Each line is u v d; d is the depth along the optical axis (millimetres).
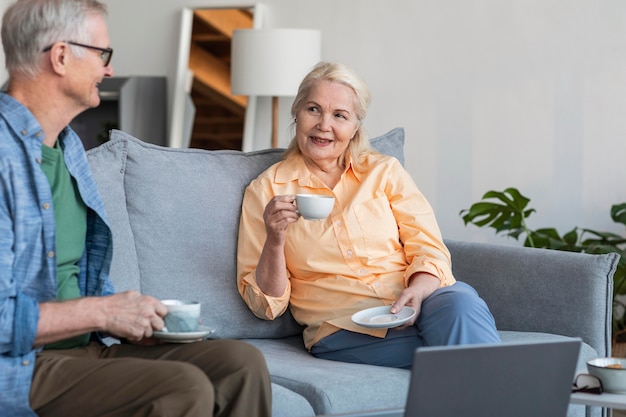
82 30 2076
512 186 4926
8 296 1919
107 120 5891
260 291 2717
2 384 1915
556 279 2914
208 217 2793
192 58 5734
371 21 5285
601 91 4723
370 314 2584
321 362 2568
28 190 2016
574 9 4770
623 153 4691
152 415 1877
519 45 4902
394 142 3258
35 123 2041
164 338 2104
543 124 4855
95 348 2203
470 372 1853
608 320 2871
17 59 2070
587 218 4762
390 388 2369
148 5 5898
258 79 5172
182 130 5734
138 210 2705
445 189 5090
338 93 2783
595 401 2131
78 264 2229
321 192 2820
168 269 2717
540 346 1925
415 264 2697
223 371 2031
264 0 5590
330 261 2750
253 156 2959
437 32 5109
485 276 3062
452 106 5074
